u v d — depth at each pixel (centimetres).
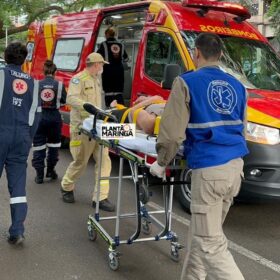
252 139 498
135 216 484
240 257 458
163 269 422
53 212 560
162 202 609
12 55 447
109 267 423
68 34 886
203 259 327
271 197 495
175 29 619
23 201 460
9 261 429
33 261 430
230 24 666
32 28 1055
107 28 823
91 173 744
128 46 866
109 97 827
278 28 938
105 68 811
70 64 854
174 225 530
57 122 670
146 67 664
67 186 589
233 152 328
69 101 551
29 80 455
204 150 324
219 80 332
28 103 454
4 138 442
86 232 503
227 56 620
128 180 706
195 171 327
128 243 423
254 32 682
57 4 2073
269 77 630
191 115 325
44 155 677
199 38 343
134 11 732
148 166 366
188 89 321
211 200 324
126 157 392
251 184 500
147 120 405
